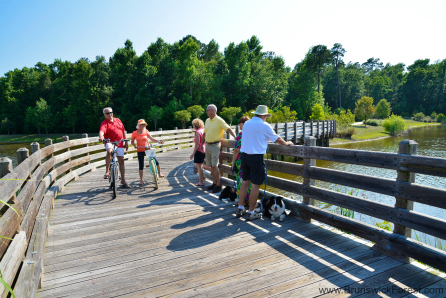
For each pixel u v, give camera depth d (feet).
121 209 17.26
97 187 23.02
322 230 13.47
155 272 9.99
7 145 199.82
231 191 18.67
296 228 13.78
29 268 8.40
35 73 287.48
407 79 328.70
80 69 234.99
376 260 10.50
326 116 147.33
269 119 117.60
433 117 271.49
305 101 213.25
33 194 12.67
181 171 29.91
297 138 67.05
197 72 212.23
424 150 86.22
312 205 14.60
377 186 11.09
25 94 275.59
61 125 246.47
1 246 6.76
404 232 10.41
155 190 21.90
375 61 403.34
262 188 20.53
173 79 214.07
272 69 228.63
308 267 10.11
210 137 19.92
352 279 9.31
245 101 201.77
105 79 234.38
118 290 8.95
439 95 310.04
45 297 8.61
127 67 217.15
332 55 237.86
